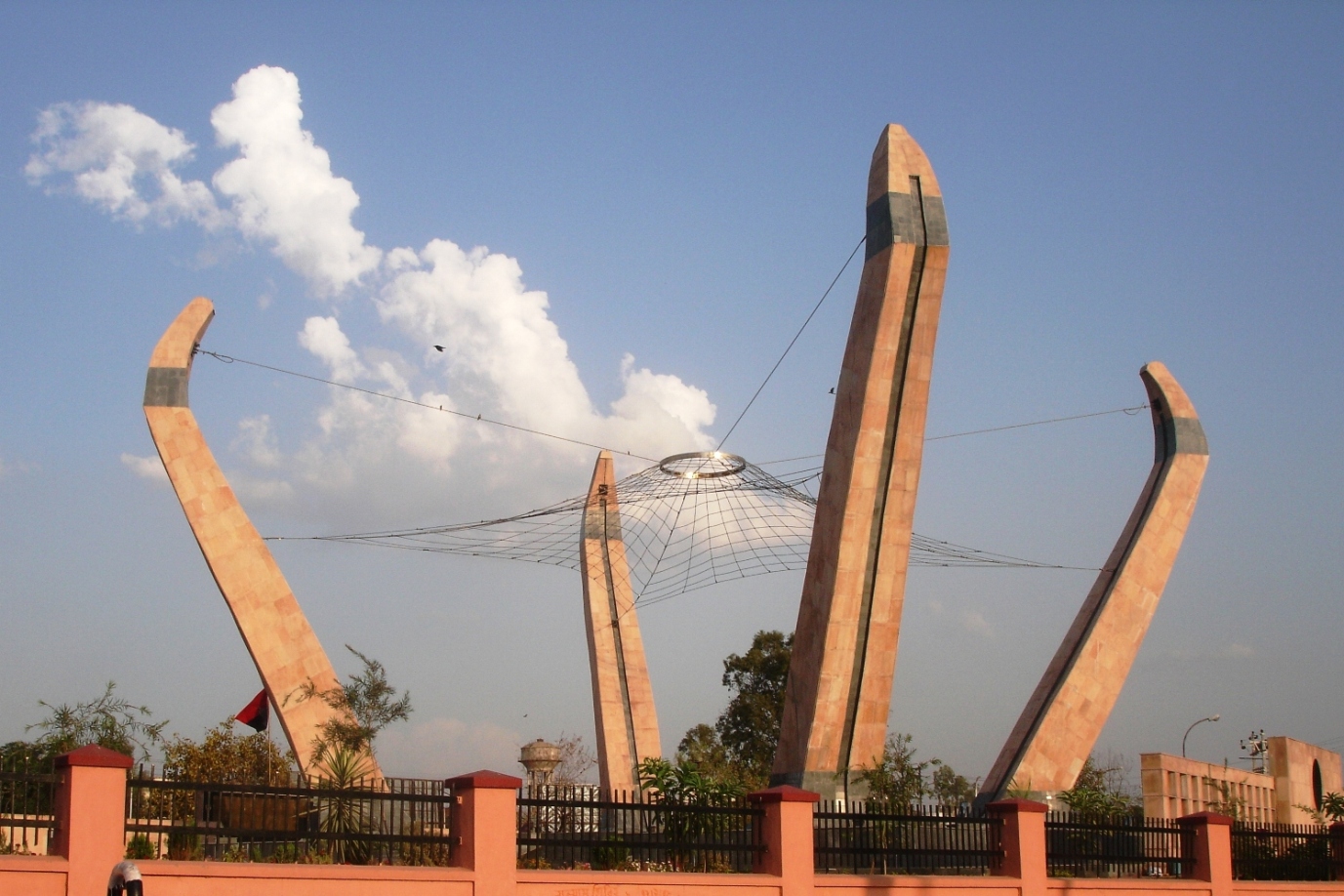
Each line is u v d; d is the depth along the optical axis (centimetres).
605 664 4259
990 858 2253
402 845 1831
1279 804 4703
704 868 2031
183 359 3050
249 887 1608
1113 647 3284
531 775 4041
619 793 2144
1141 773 3878
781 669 6438
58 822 1574
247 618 2928
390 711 2528
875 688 2978
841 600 2934
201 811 1794
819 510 3031
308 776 2497
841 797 2927
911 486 2967
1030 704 3297
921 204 2895
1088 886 2298
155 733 2761
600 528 4469
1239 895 2517
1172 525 3409
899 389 2931
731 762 5506
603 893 1820
